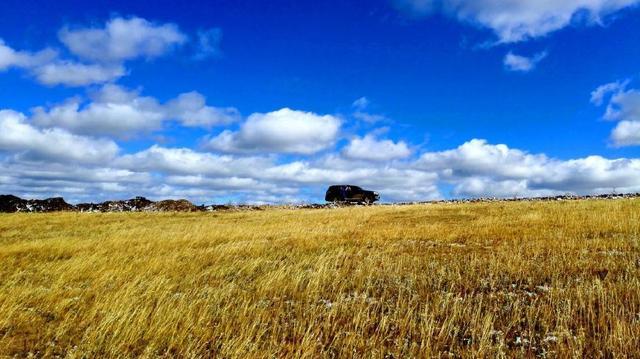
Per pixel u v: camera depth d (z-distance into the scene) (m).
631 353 5.62
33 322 7.74
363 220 26.80
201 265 12.27
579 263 10.43
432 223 23.06
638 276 8.99
